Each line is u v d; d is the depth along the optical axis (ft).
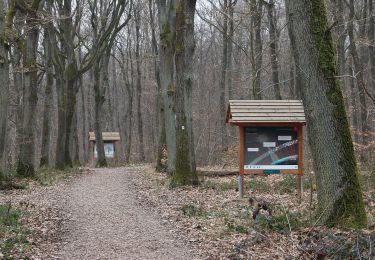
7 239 28.04
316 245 22.54
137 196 49.78
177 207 40.34
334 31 66.49
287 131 43.65
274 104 43.73
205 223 33.12
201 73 147.33
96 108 115.85
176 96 54.85
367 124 70.44
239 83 111.45
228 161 94.48
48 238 29.91
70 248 27.73
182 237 29.84
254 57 83.15
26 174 65.46
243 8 85.51
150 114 173.27
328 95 27.76
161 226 33.50
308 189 47.14
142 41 155.94
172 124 68.13
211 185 53.98
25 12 56.80
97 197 49.62
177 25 53.93
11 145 100.42
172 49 68.85
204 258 24.93
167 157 73.77
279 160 43.60
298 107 43.37
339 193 27.27
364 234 23.17
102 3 105.19
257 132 43.68
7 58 54.19
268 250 24.77
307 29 28.04
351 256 21.17
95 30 93.40
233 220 33.09
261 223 29.35
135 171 89.35
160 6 70.74
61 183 64.18
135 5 124.06
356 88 85.51
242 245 25.29
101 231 32.27
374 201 33.30
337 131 27.61
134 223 34.83
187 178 54.65
